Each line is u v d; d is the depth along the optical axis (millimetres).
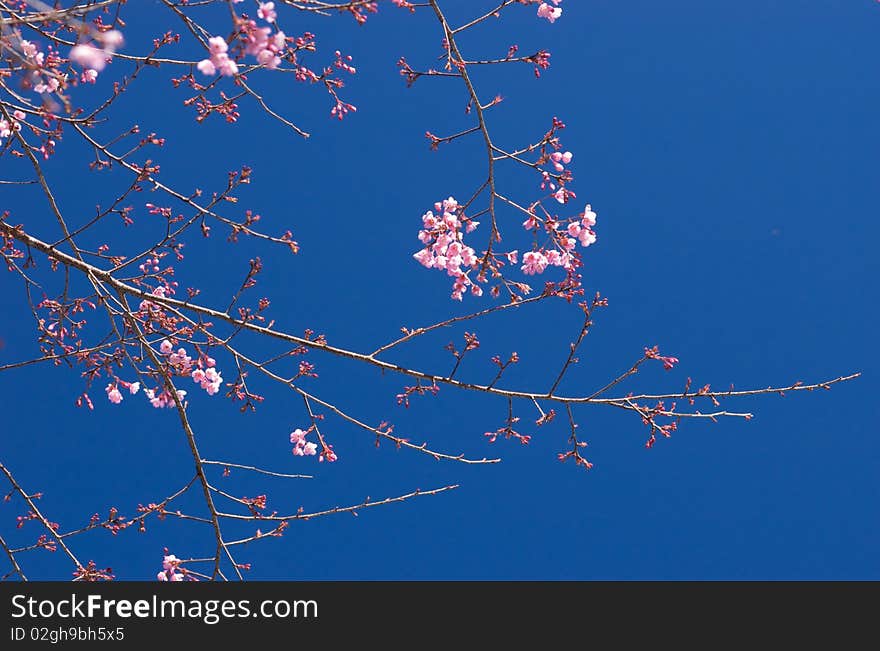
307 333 5738
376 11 4652
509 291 5660
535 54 5461
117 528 5641
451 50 5410
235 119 5344
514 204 5789
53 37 4477
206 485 5559
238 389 5820
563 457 5637
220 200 5590
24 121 5332
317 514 5641
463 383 5574
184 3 4551
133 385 5965
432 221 5879
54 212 5480
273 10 4164
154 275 5820
